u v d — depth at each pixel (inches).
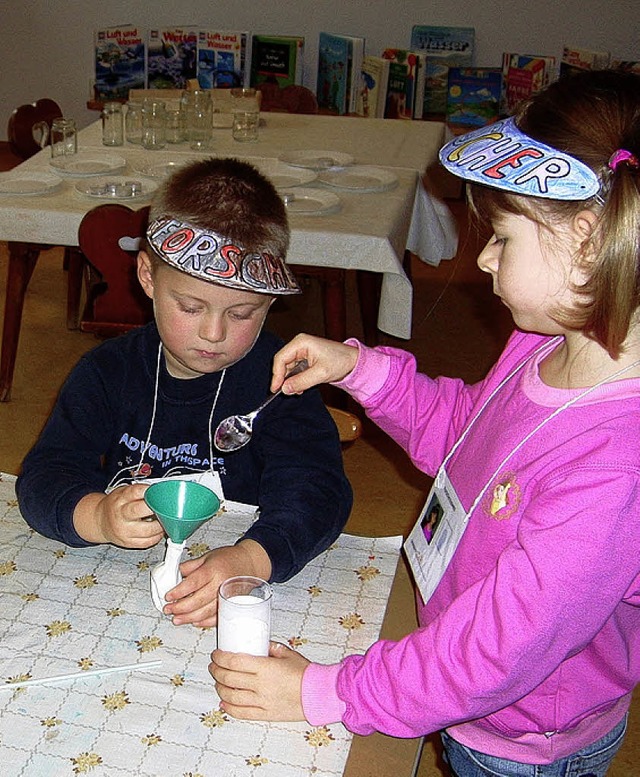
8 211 102.7
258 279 43.4
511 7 194.7
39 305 148.4
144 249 55.2
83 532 43.8
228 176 46.8
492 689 32.6
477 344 143.6
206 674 37.5
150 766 33.0
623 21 191.6
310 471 48.9
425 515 43.6
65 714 35.0
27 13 207.2
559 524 31.3
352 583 44.4
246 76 205.3
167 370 52.4
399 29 200.5
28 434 114.3
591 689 38.6
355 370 46.9
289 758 33.8
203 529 47.6
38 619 40.1
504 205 31.5
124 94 206.7
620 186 29.1
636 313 32.2
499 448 37.8
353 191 113.7
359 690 34.4
